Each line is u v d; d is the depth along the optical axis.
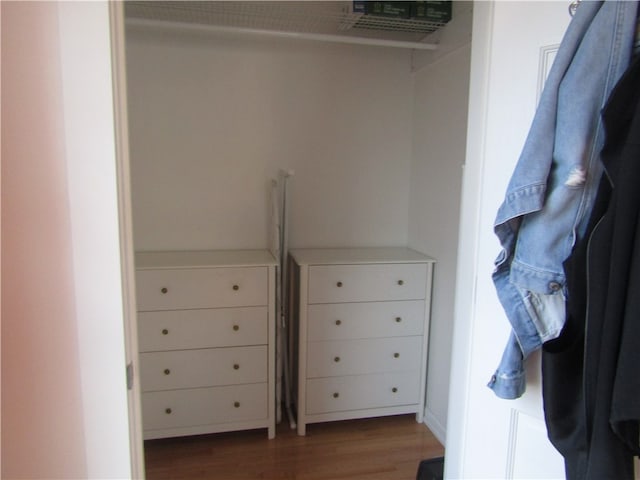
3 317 0.82
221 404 2.23
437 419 2.40
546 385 0.93
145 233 2.43
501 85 1.04
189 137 2.41
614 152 0.77
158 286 2.06
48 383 0.86
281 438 2.36
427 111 2.48
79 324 0.85
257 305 2.20
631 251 0.73
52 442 0.88
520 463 1.09
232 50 2.40
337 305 2.31
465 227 1.17
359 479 2.05
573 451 0.89
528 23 0.99
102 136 0.82
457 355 1.24
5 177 0.80
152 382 2.12
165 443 2.29
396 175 2.70
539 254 0.89
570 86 0.83
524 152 0.88
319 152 2.58
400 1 2.12
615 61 0.81
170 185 2.42
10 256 0.82
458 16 2.13
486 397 1.13
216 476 2.05
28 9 0.77
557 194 0.85
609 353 0.76
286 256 2.49
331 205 2.64
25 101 0.79
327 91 2.54
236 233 2.54
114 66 0.83
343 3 2.22
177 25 2.01
